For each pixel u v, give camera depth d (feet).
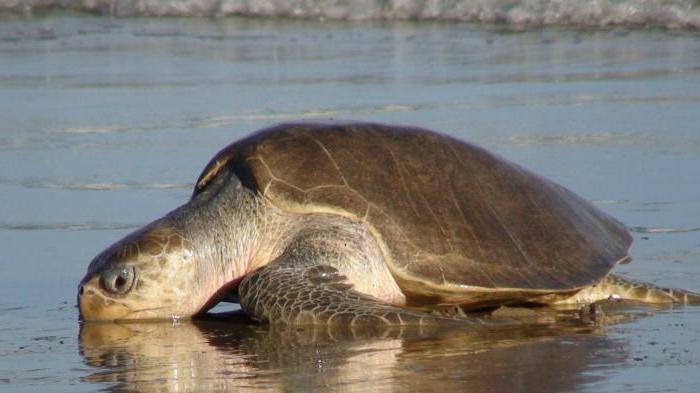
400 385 65.16
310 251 81.97
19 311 87.76
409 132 89.76
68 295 92.12
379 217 82.74
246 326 82.28
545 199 91.15
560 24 258.98
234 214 85.61
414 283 81.87
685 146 144.05
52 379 69.46
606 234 93.76
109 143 151.94
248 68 213.66
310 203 83.35
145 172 135.64
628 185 125.90
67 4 293.64
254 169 85.20
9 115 172.45
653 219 112.78
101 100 183.52
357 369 68.85
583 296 89.61
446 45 238.07
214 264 84.99
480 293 82.58
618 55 219.41
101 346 77.51
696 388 63.57
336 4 280.72
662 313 84.94
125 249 83.61
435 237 82.94
